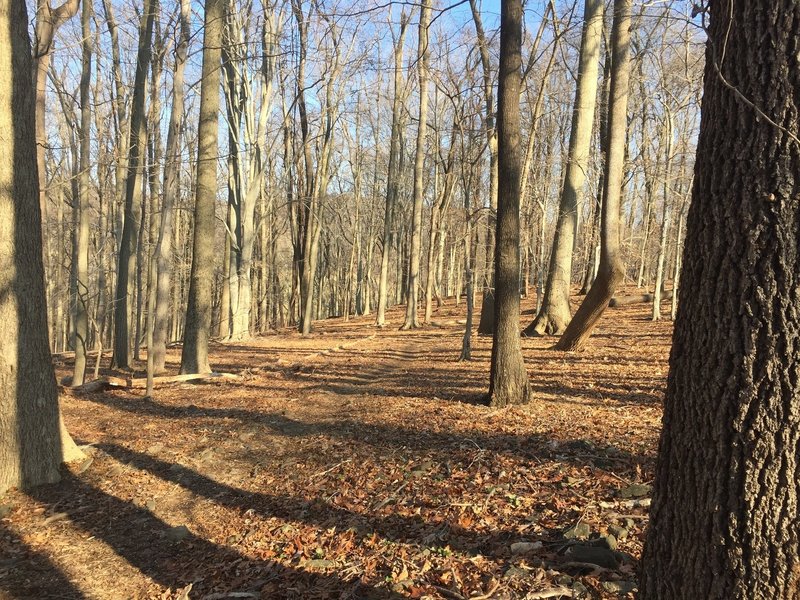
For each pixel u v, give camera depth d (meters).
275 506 5.71
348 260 45.38
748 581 2.03
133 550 5.15
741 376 2.03
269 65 20.69
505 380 8.06
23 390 6.32
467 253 12.81
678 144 15.88
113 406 10.12
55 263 26.75
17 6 6.11
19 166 6.20
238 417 9.04
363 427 7.91
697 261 2.21
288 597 3.99
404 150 34.72
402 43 25.48
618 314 20.17
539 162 16.62
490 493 5.03
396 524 4.84
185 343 12.73
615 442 5.94
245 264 21.45
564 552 3.87
